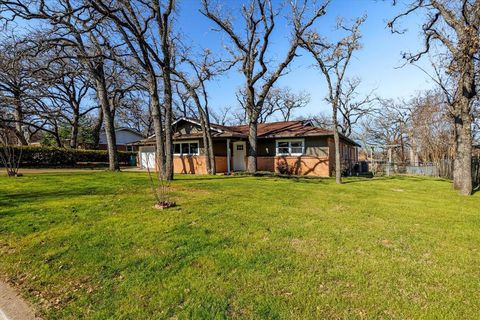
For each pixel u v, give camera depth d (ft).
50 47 37.42
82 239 14.64
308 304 8.63
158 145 38.19
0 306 9.16
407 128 103.65
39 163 69.10
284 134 59.00
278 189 32.81
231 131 64.75
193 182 38.42
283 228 16.38
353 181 46.78
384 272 10.73
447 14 33.63
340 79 42.70
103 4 30.30
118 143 127.54
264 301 8.81
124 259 12.21
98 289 9.98
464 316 8.01
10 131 66.85
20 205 21.88
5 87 62.18
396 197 29.32
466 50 30.94
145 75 50.65
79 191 28.89
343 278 10.27
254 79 53.31
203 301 8.92
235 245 13.61
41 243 14.24
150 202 23.27
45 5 33.55
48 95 78.74
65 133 109.50
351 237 14.88
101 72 55.11
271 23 48.60
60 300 9.44
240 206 22.17
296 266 11.27
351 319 7.93
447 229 16.66
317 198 27.20
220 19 50.01
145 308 8.70
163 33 38.83
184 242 14.03
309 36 43.93
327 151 56.29
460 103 36.04
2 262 12.37
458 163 38.11
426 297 8.98
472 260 11.94
